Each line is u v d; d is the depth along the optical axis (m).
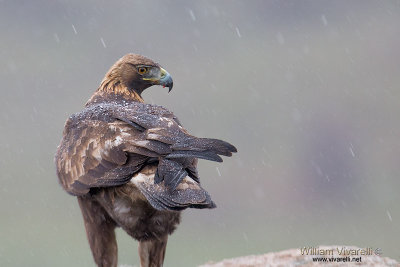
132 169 10.07
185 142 9.65
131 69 12.53
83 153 10.60
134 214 10.66
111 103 11.89
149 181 9.91
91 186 10.40
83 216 11.05
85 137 10.71
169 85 12.64
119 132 10.39
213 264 13.16
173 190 9.72
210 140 9.55
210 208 9.73
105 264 11.01
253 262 12.89
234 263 12.96
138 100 12.57
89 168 10.49
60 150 11.07
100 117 10.88
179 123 10.98
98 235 10.98
